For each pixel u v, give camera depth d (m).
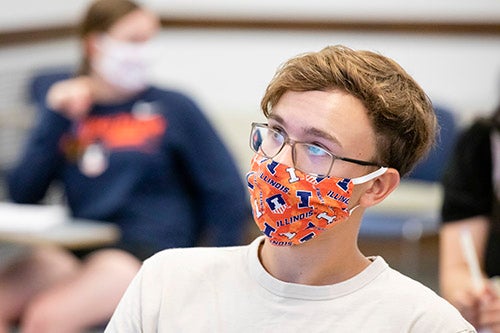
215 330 2.58
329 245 2.55
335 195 2.49
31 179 6.04
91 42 5.82
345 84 2.45
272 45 9.53
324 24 9.34
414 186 7.77
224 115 9.37
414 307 2.51
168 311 2.63
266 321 2.56
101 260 5.55
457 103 9.13
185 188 5.99
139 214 5.82
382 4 9.20
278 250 2.59
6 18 8.70
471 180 4.26
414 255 8.64
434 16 9.06
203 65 9.73
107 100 5.90
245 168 8.42
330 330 2.51
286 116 2.48
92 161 5.88
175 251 2.76
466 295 3.92
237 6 9.56
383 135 2.49
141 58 5.81
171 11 9.69
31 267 5.71
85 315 5.36
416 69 9.18
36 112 8.01
